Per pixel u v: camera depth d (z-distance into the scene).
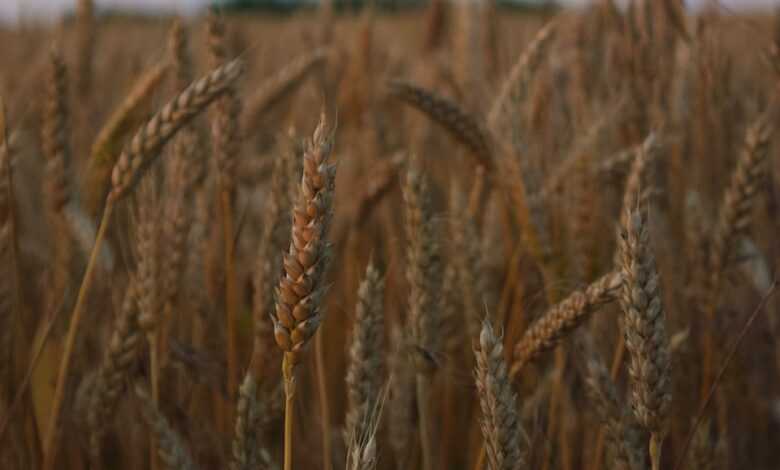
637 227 0.67
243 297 0.95
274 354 0.81
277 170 0.82
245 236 1.09
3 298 0.81
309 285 0.61
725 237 0.88
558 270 0.86
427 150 1.20
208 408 0.96
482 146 0.89
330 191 0.61
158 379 0.83
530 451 0.79
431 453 0.90
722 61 1.08
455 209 0.94
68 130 0.86
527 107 1.04
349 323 0.98
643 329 0.67
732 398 0.97
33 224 1.17
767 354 1.06
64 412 0.85
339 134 1.30
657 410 0.67
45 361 0.83
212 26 0.88
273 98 1.07
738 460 0.99
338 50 1.43
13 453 0.83
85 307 0.88
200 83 0.74
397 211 1.05
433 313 0.79
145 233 0.79
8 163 0.79
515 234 0.99
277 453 0.92
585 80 1.14
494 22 1.36
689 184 1.08
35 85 1.16
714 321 0.93
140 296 0.79
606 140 1.05
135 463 0.87
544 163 1.04
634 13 1.06
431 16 1.65
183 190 0.84
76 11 1.33
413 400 0.91
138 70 1.20
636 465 0.73
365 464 0.65
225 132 0.86
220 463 0.86
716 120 1.08
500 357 0.66
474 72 1.31
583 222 0.92
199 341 0.92
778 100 1.04
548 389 0.87
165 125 0.74
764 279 0.99
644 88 1.06
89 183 0.86
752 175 0.86
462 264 0.90
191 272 0.92
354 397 0.74
